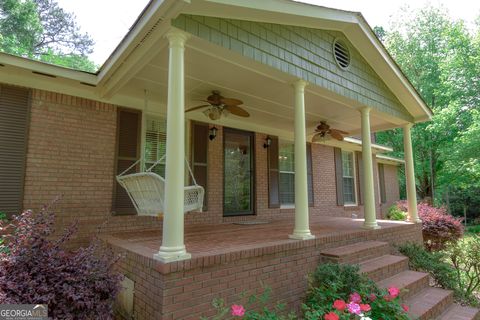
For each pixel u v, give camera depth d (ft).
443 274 15.84
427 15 54.70
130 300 10.21
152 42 10.66
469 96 43.14
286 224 19.88
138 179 12.25
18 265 7.14
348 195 33.63
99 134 15.69
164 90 15.90
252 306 10.49
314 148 29.25
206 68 13.44
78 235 14.47
